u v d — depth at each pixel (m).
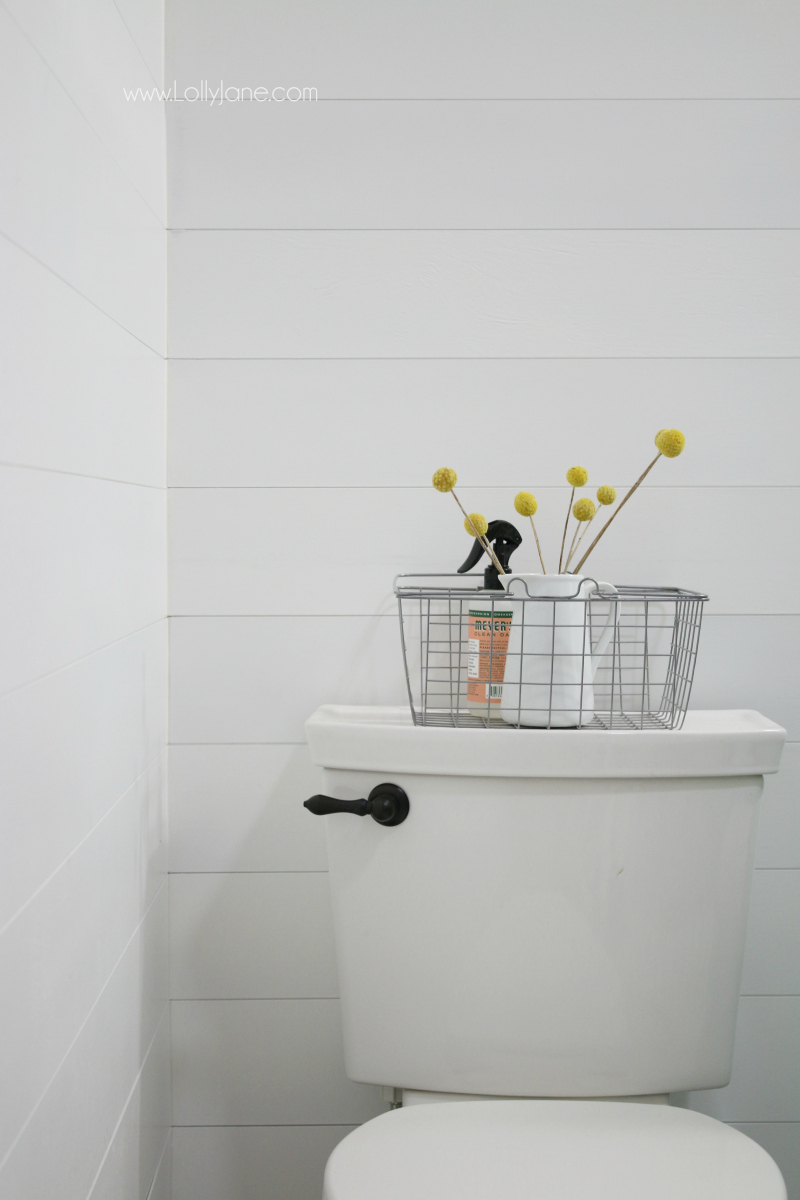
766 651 1.07
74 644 0.71
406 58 1.04
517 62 1.04
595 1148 0.77
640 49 1.04
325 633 1.07
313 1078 1.09
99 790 0.79
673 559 1.07
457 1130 0.80
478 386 1.06
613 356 1.06
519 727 0.92
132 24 0.89
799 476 1.06
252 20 1.04
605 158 1.05
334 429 1.06
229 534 1.06
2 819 0.56
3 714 0.56
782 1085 1.08
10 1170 0.58
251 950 1.08
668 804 0.89
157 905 1.02
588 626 0.93
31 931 0.61
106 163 0.80
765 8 1.04
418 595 0.95
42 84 0.63
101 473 0.79
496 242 1.05
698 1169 0.74
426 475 1.06
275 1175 1.09
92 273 0.75
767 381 1.06
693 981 0.90
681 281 1.05
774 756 0.89
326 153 1.04
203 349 1.05
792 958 1.08
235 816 1.08
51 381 0.65
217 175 1.04
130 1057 0.90
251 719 1.07
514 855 0.89
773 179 1.04
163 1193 1.05
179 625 1.07
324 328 1.05
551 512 1.06
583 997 0.89
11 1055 0.58
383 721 0.97
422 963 0.91
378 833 0.90
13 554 0.58
